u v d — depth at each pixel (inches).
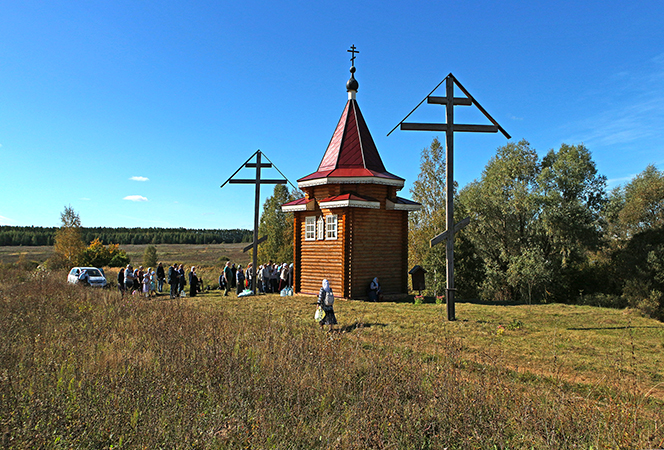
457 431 188.2
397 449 178.4
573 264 1435.8
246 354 303.9
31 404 191.8
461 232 1531.7
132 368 261.1
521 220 1434.5
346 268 700.7
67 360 277.0
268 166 868.0
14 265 1749.5
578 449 172.9
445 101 516.7
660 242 1259.8
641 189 1354.6
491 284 1427.2
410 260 1670.8
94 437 178.4
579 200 1380.4
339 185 742.5
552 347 364.8
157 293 1034.1
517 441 185.6
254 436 183.6
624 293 1267.2
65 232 1934.1
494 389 229.5
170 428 187.8
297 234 804.6
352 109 832.9
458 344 348.2
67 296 657.6
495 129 524.1
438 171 1731.1
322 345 312.5
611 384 255.6
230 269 941.8
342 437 187.0
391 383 238.4
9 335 344.2
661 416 203.0
